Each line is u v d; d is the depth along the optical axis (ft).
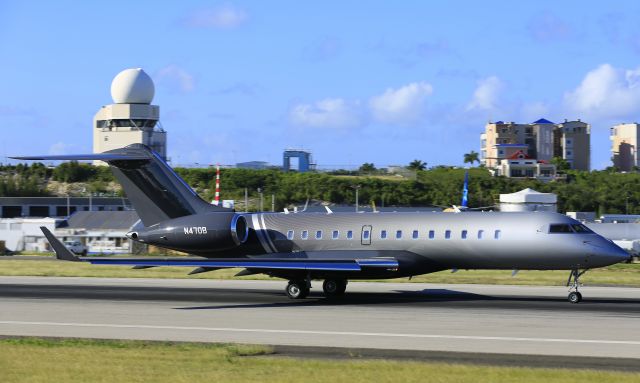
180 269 291.79
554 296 194.39
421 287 221.46
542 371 99.81
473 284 230.48
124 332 138.10
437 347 119.75
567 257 179.52
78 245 449.48
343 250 198.29
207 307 175.22
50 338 131.54
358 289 216.74
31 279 255.09
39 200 607.78
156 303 183.42
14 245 476.95
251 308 172.76
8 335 135.74
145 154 202.90
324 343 124.16
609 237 424.87
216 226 199.00
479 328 138.51
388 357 111.86
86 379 97.50
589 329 136.67
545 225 181.98
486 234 186.19
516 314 157.58
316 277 189.98
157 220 205.57
